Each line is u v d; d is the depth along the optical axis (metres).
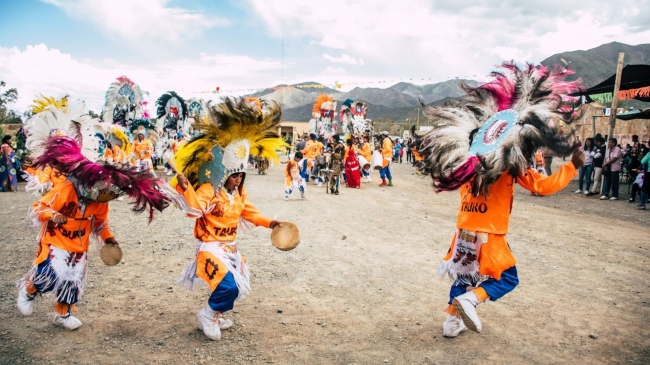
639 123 27.27
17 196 13.46
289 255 7.71
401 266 7.23
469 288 4.52
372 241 8.88
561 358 4.33
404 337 4.72
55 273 4.36
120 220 10.27
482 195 4.44
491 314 5.38
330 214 11.84
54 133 4.73
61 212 4.41
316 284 6.32
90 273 6.52
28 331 4.62
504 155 4.17
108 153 13.00
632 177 17.02
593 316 5.36
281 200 14.21
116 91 19.45
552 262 7.66
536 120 4.23
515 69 4.57
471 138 4.55
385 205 13.80
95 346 4.37
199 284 4.72
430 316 5.29
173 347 4.39
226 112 4.46
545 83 4.43
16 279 6.10
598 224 11.18
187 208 4.36
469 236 4.53
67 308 4.64
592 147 16.81
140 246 8.03
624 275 6.99
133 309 5.30
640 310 5.57
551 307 5.62
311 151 20.03
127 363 4.06
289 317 5.18
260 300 5.70
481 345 4.57
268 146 4.85
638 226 11.02
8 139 14.41
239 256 4.73
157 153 22.95
